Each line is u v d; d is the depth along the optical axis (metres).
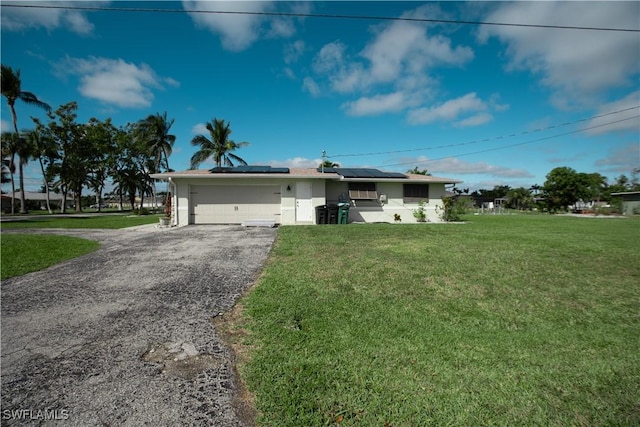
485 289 4.13
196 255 6.51
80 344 2.71
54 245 8.08
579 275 4.80
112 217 23.81
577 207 42.09
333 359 2.42
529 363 2.38
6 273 5.07
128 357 2.49
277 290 4.07
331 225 13.19
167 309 3.50
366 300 3.71
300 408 1.89
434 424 1.76
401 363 2.37
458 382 2.13
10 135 31.48
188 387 2.10
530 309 3.46
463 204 18.00
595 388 2.07
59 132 33.25
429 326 3.02
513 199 47.47
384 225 13.36
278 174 13.48
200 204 13.75
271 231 10.84
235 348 2.63
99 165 35.91
